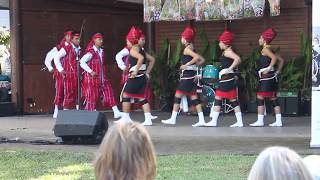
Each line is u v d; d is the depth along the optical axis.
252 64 13.27
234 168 6.90
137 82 10.86
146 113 11.28
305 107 12.95
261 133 10.06
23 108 13.66
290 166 2.37
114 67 14.34
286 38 13.58
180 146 8.73
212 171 6.74
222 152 8.13
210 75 12.73
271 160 2.39
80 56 12.54
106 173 2.52
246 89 13.38
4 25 16.16
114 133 2.57
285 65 13.07
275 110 11.06
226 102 12.96
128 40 10.88
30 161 7.59
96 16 14.17
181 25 14.48
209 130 10.54
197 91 11.48
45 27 13.77
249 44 13.94
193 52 11.06
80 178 6.52
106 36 14.28
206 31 14.35
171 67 13.88
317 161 3.49
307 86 12.84
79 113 9.09
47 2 13.73
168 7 13.28
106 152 2.54
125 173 2.51
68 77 12.27
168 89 13.95
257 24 13.83
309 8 13.27
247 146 8.66
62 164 7.37
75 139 9.08
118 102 14.38
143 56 10.86
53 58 12.52
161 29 14.71
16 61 13.59
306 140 9.15
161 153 8.07
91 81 11.84
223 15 12.92
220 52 13.45
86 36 14.04
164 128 10.88
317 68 8.09
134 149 2.53
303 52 12.97
